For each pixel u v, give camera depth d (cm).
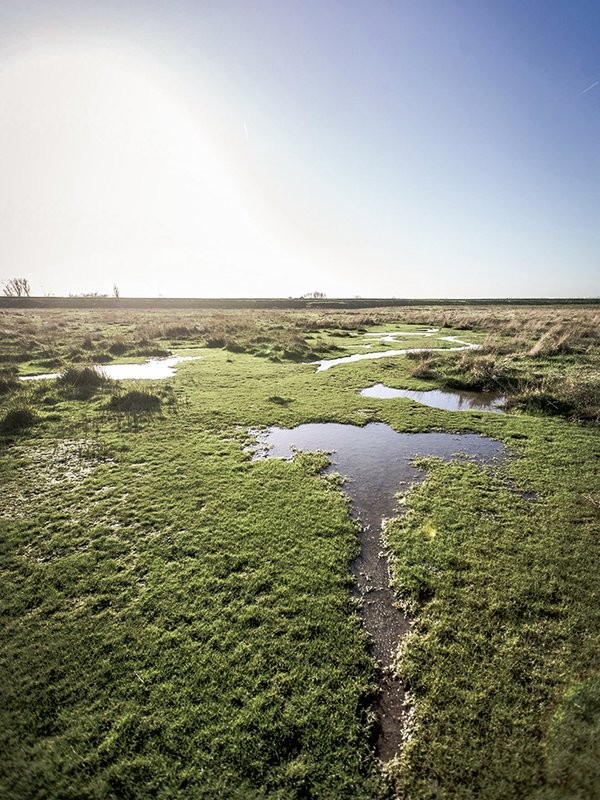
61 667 555
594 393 1650
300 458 1205
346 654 577
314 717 495
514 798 411
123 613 644
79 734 479
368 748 468
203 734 475
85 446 1280
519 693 515
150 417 1542
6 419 1442
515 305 10188
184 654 573
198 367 2439
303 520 892
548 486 1024
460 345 3294
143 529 862
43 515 912
